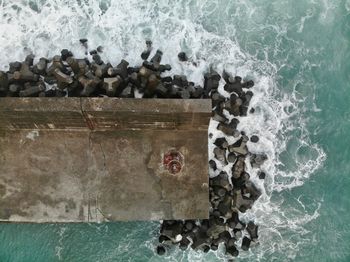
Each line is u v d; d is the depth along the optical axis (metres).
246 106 12.61
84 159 11.14
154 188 11.12
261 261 13.17
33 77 11.82
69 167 11.12
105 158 11.14
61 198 11.07
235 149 12.31
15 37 12.65
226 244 12.59
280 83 13.20
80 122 10.77
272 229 13.19
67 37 12.71
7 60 12.53
